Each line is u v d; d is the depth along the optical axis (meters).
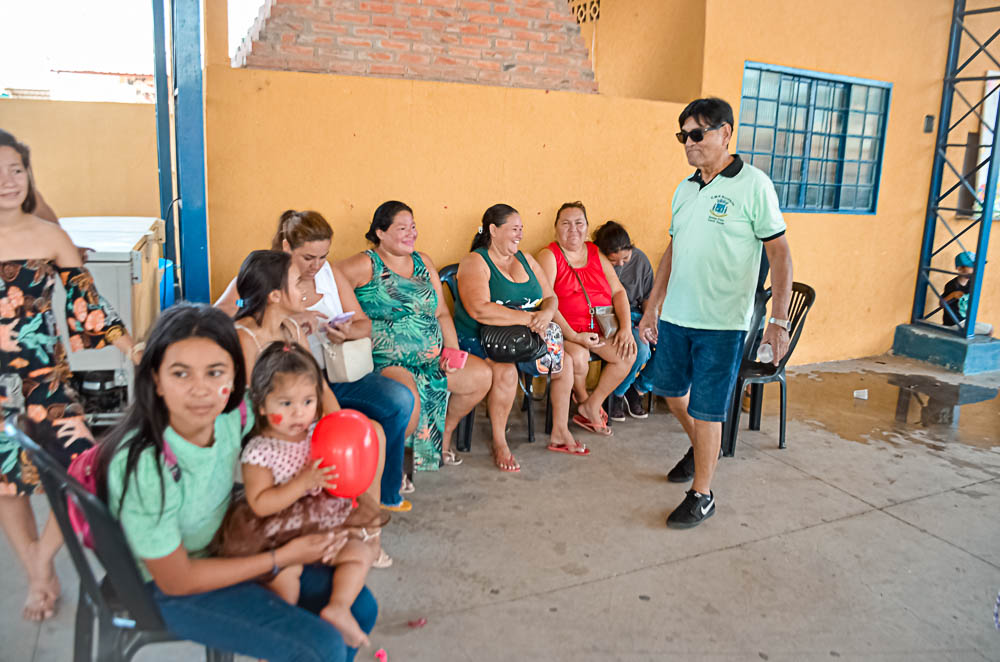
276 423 1.86
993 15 6.58
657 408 4.99
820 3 5.70
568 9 5.07
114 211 6.57
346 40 4.52
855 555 3.11
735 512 3.47
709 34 5.27
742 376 4.12
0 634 2.30
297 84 4.09
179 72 3.67
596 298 4.40
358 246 4.41
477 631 2.48
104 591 1.68
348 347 3.03
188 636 1.60
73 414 2.34
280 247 3.01
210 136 3.99
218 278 4.15
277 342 1.93
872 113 6.26
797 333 4.27
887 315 6.74
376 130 4.31
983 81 6.66
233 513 1.78
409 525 3.21
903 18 6.12
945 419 4.99
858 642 2.52
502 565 2.91
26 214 2.28
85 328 2.39
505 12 4.89
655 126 5.09
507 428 4.50
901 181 6.49
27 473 2.26
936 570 3.01
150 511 1.53
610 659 2.37
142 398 1.55
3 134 2.18
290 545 1.71
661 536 3.21
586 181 4.96
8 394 2.23
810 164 6.13
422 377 3.60
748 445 4.38
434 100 4.41
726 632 2.54
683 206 3.35
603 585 2.80
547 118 4.74
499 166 4.67
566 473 3.85
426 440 3.65
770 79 5.72
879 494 3.74
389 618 2.52
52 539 2.33
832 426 4.77
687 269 3.30
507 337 3.77
